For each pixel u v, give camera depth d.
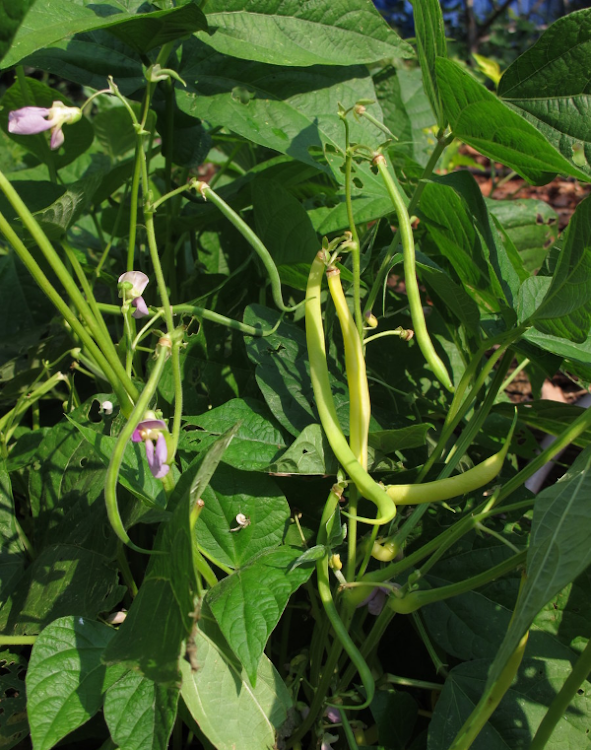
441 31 0.46
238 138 0.69
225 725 0.39
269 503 0.44
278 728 0.42
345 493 0.48
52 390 0.65
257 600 0.39
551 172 0.49
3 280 0.75
